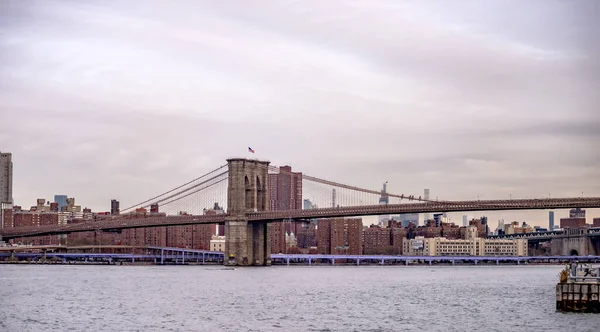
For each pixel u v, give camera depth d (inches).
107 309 5565.9
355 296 6747.1
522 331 4407.0
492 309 5585.6
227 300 6269.7
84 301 6171.3
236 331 4498.0
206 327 4645.7
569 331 4215.1
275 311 5447.8
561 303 4761.3
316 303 6033.5
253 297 6569.9
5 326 4680.1
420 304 5984.3
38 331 4480.8
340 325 4741.6
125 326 4677.7
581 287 4712.1
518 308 5629.9
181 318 5044.3
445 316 5172.2
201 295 6771.7
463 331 4485.7
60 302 6092.5
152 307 5698.8
